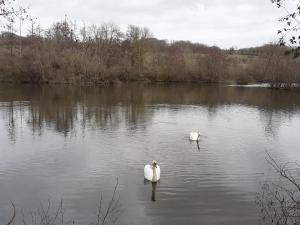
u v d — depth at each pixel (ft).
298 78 307.58
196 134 118.83
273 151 107.65
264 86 338.75
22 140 116.26
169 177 83.76
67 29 352.28
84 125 140.36
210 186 78.33
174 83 359.05
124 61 355.77
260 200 70.85
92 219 63.57
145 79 359.87
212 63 379.96
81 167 90.22
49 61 309.63
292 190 75.31
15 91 246.06
